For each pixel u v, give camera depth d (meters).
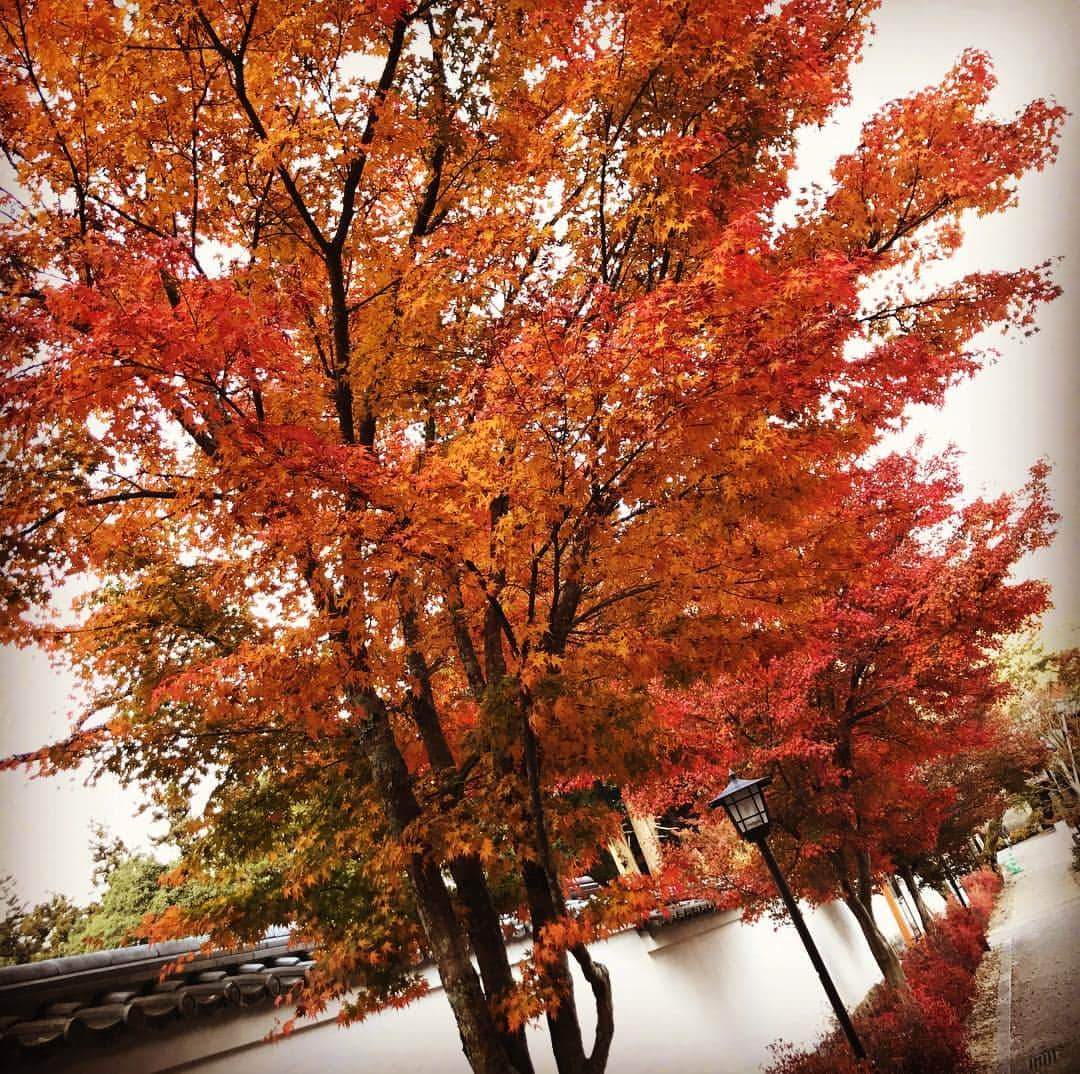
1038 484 11.38
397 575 5.80
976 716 14.49
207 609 6.91
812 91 6.65
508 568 6.09
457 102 6.41
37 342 4.98
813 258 7.14
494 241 6.03
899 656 12.46
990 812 23.00
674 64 6.03
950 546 12.15
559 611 6.76
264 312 5.42
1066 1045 12.85
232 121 6.42
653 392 5.18
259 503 5.00
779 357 5.22
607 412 5.28
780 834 14.20
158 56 5.82
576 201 6.41
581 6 6.18
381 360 6.32
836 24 7.41
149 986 6.94
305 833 7.21
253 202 6.75
